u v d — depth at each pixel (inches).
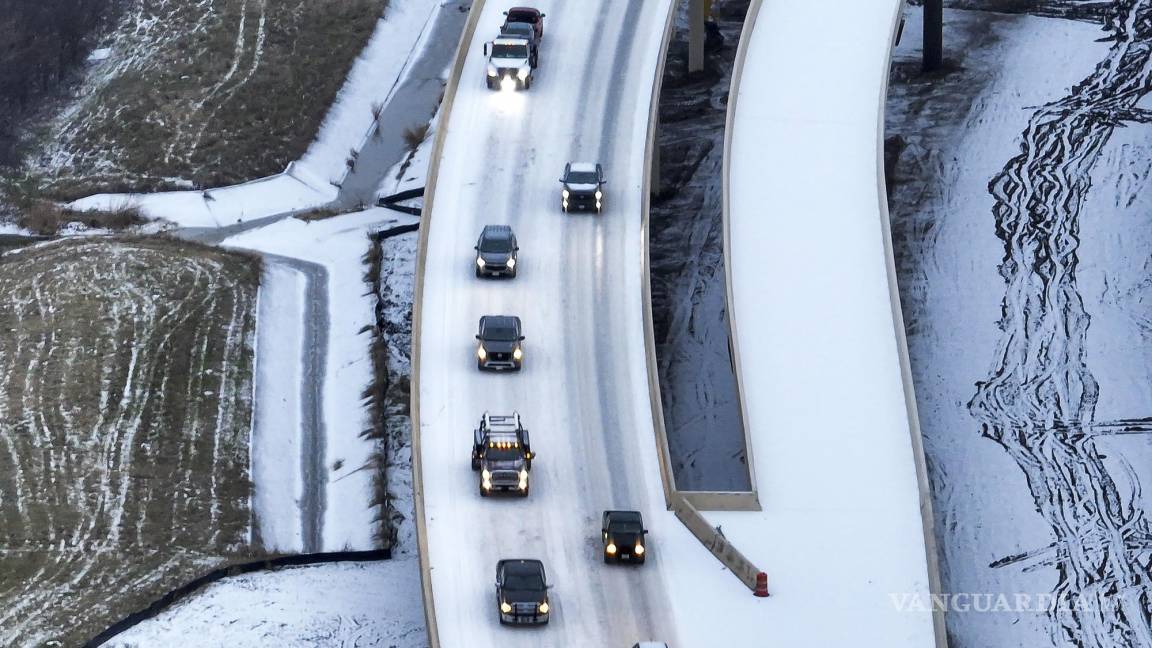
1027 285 3489.2
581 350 2861.7
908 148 3954.2
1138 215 3671.3
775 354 2797.7
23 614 2605.8
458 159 3316.9
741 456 3029.0
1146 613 2662.4
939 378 3250.5
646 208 3056.1
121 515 2859.3
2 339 3408.0
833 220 3043.8
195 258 3791.8
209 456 3058.6
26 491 2913.4
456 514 2527.1
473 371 2812.5
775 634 2309.3
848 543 2476.6
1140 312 3395.7
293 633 2576.3
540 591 2308.1
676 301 3459.6
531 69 3528.5
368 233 3939.5
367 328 3526.1
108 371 3289.9
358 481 3034.0
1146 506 2901.1
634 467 2635.3
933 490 2955.2
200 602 2652.6
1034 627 2628.0
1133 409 3144.7
